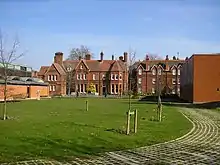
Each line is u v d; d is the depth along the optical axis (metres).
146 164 9.98
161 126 19.73
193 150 12.27
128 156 11.04
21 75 79.19
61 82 98.50
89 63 102.50
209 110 36.75
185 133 16.92
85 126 18.94
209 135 16.33
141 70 99.06
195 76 57.12
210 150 12.30
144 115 27.67
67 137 14.68
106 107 39.19
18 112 30.31
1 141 13.47
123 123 20.91
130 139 14.51
